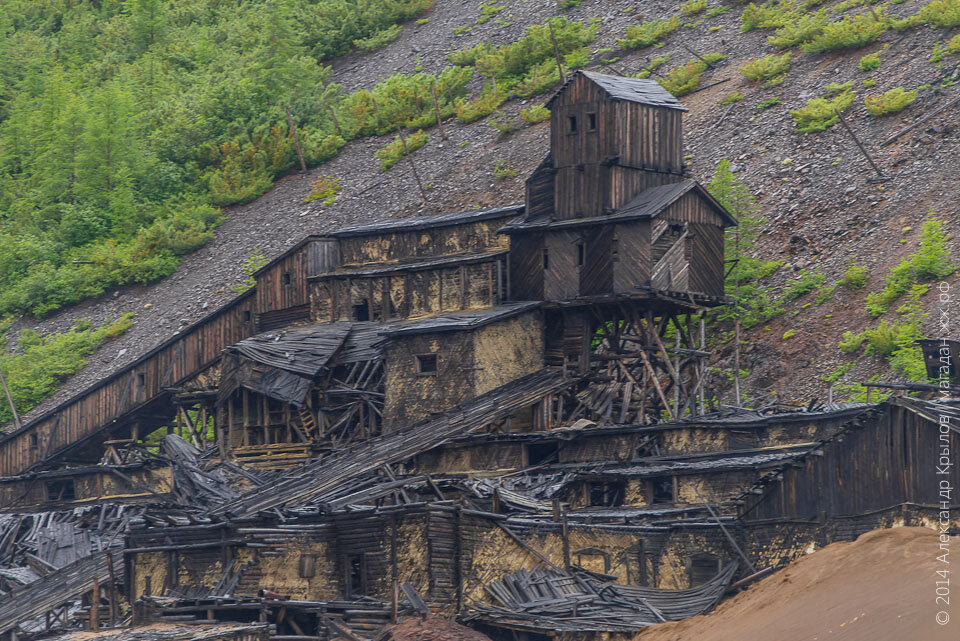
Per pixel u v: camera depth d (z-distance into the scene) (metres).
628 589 135.62
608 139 187.00
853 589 91.12
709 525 135.12
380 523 139.75
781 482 129.75
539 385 184.50
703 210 190.00
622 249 184.00
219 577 149.75
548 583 136.88
